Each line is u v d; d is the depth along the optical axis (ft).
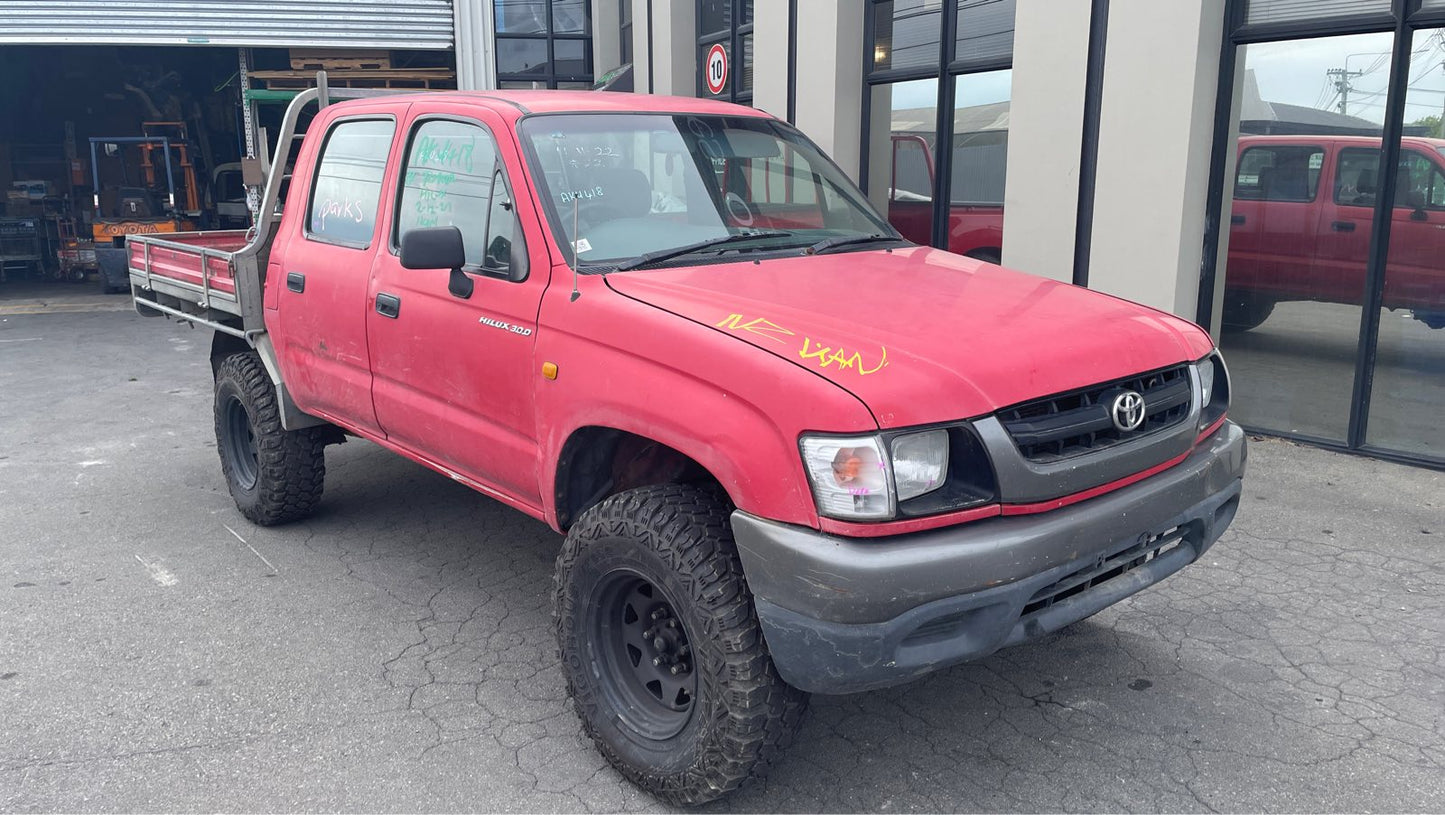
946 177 29.14
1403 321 20.24
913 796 10.23
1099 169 23.50
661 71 45.03
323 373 15.31
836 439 8.39
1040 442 9.02
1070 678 12.46
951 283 11.48
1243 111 22.13
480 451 12.47
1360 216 20.63
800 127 33.58
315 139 15.96
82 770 10.82
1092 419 9.41
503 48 54.24
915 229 30.78
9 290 57.26
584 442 10.96
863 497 8.36
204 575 16.10
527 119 12.37
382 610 14.75
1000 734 11.29
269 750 11.18
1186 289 22.70
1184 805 9.98
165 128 67.77
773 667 9.20
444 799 10.30
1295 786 10.23
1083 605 9.56
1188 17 21.35
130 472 21.90
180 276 19.21
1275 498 18.61
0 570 16.38
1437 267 19.62
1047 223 24.93
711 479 10.96
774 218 13.21
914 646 8.63
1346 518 17.56
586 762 10.94
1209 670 12.59
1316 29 20.59
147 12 49.98
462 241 11.85
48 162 72.08
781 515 8.69
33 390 30.32
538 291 11.31
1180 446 10.31
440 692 12.41
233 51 67.72
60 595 15.38
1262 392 22.81
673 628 10.07
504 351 11.68
